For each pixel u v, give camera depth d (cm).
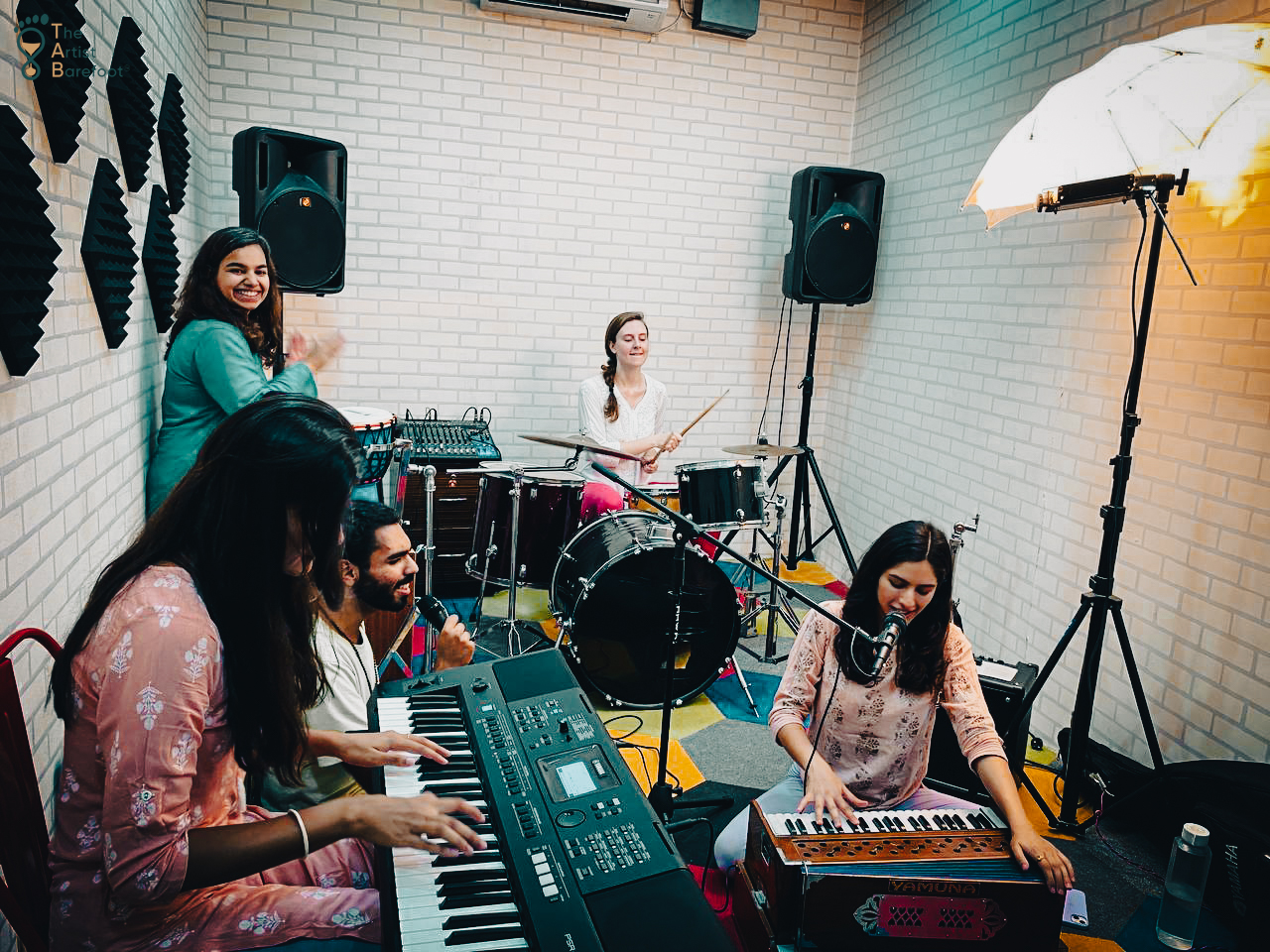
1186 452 272
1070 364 324
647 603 326
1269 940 196
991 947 170
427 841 127
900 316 446
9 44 151
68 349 187
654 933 116
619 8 443
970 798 277
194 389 271
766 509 370
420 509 430
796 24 482
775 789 216
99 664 118
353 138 438
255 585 122
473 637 386
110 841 115
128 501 245
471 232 460
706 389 509
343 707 180
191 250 375
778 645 401
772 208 498
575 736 159
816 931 167
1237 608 254
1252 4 253
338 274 384
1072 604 321
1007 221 361
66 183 186
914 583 195
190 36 368
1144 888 244
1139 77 232
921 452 426
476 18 442
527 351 480
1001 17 369
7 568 147
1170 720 275
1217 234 261
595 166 470
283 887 141
